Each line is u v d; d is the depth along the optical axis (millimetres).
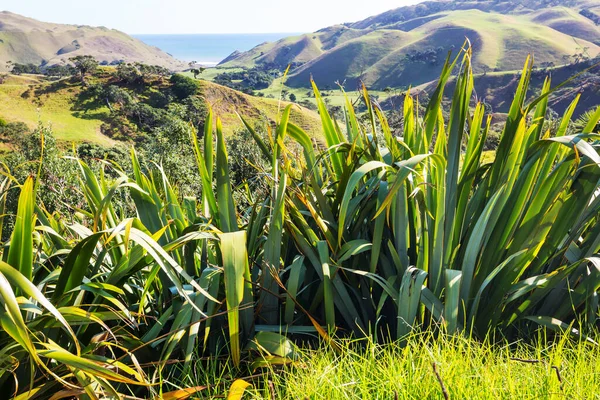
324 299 2285
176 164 13766
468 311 2256
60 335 1867
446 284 2062
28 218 1769
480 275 2350
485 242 2303
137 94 99188
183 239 1916
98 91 94562
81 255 1821
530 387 1547
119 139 87062
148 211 2344
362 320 2461
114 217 2486
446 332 1955
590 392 1467
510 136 2344
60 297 1769
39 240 2172
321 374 1622
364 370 1640
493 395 1465
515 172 2262
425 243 2312
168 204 2436
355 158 2465
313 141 2607
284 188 2158
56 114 91000
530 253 2219
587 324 2230
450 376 1534
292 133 2488
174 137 21141
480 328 2289
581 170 2242
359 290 2479
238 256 1841
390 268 2438
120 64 102125
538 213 2273
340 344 1927
